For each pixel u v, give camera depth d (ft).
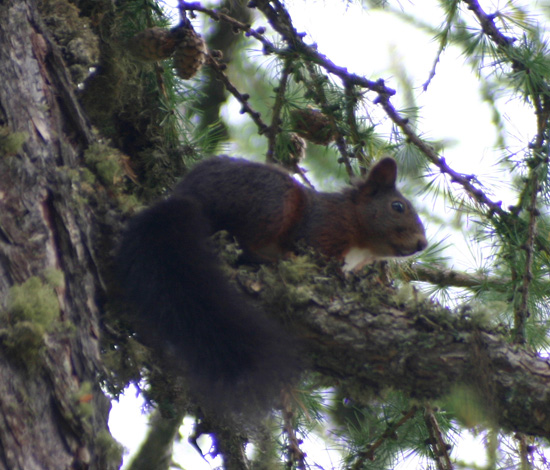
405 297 18.75
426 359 17.95
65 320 14.39
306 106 25.45
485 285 22.97
